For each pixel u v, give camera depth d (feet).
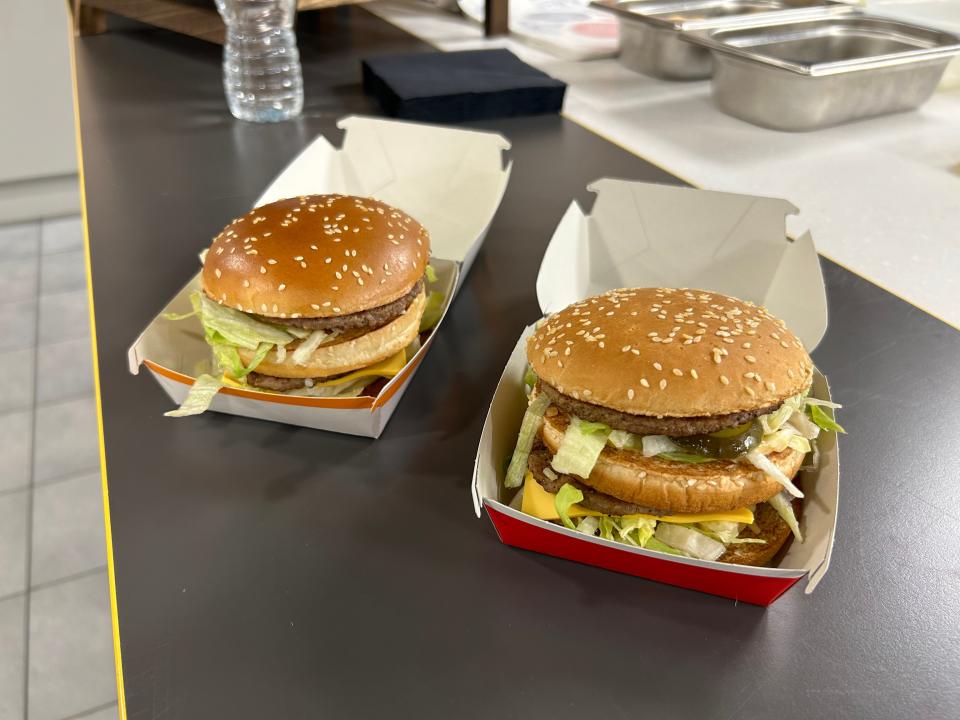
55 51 3.59
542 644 0.74
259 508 0.90
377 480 0.94
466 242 1.50
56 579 2.10
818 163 1.87
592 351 0.82
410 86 2.06
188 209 1.63
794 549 0.82
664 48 2.40
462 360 1.18
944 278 1.38
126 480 0.93
